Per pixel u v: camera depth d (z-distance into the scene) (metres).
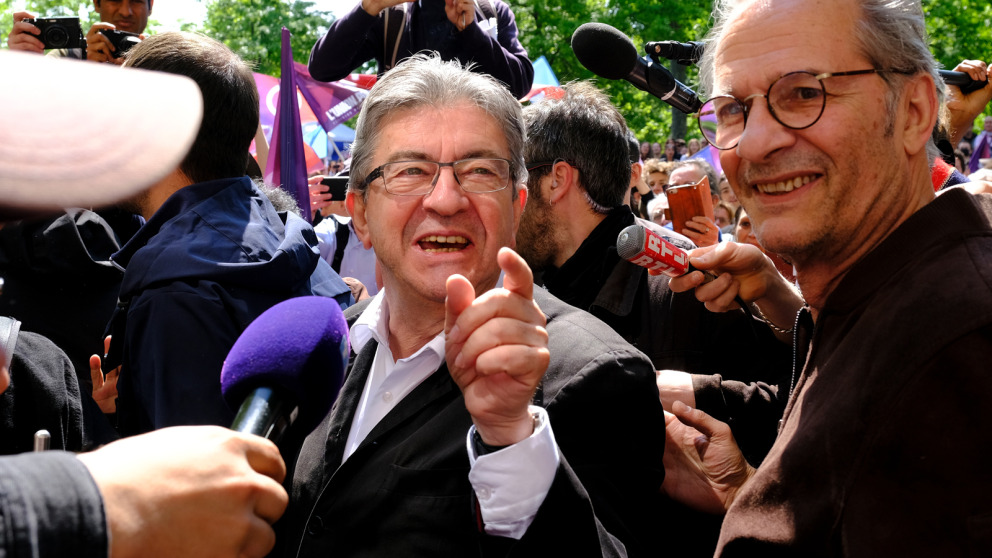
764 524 1.32
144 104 0.51
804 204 1.44
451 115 1.70
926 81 1.47
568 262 2.69
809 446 1.29
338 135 12.63
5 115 0.47
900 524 1.18
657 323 2.49
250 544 0.88
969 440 1.14
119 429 1.98
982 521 1.11
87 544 0.76
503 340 1.16
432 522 1.46
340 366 1.20
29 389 1.79
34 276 2.52
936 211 1.34
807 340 1.69
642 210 6.55
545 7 19.17
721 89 1.52
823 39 1.41
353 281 3.40
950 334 1.16
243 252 1.97
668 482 2.03
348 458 1.58
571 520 1.29
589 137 2.70
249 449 0.92
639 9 18.75
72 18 3.75
